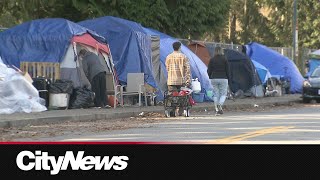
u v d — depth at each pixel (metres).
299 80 87.56
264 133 36.12
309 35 132.62
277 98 76.44
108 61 57.41
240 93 74.94
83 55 55.12
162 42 66.31
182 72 50.00
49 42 56.16
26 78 49.81
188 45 74.00
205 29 87.44
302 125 41.53
